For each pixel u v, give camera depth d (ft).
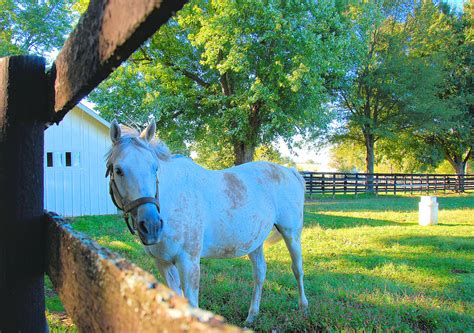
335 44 50.55
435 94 84.33
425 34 82.84
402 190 74.18
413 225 33.94
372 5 66.13
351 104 81.05
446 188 81.00
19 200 3.73
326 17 50.44
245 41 48.29
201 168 10.49
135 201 7.29
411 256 21.77
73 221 33.58
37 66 3.86
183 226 9.12
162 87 52.54
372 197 67.72
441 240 26.20
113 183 7.96
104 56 2.25
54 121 3.84
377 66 77.00
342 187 68.69
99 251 2.37
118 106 50.16
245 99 50.85
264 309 12.92
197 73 59.16
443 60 80.64
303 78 47.21
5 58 3.78
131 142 7.82
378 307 13.04
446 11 95.25
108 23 2.21
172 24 55.93
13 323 3.69
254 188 11.55
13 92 3.75
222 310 12.82
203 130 59.31
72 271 2.79
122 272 1.93
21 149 3.75
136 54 58.54
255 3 46.11
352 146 98.07
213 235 10.21
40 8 83.35
